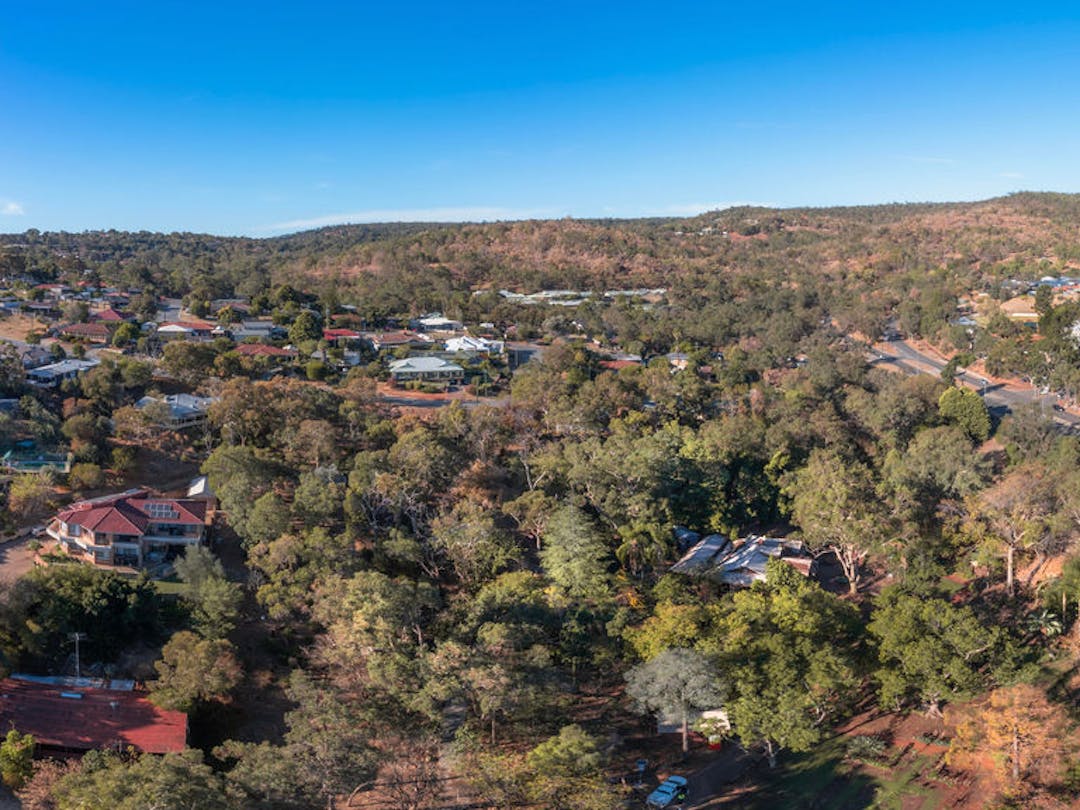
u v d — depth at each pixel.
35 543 82.81
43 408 112.19
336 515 92.00
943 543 93.69
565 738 54.12
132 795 43.03
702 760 62.09
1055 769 57.38
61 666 66.75
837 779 59.53
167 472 104.19
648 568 89.31
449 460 100.62
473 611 70.44
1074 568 76.56
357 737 53.16
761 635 66.81
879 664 68.56
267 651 72.69
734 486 108.62
